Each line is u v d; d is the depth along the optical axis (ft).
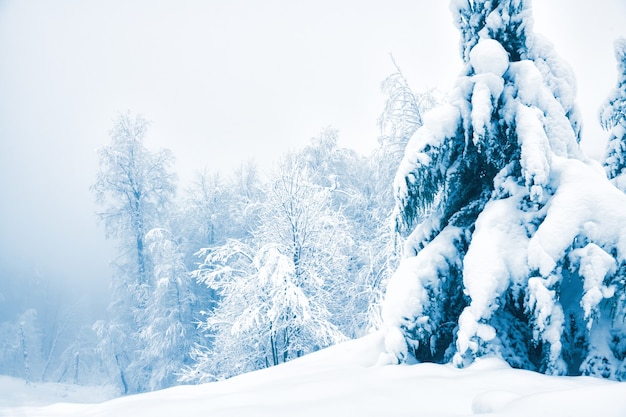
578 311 13.66
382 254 44.45
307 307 39.34
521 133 15.52
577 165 15.07
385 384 12.19
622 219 12.76
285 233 45.39
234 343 41.52
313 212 44.98
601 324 13.16
